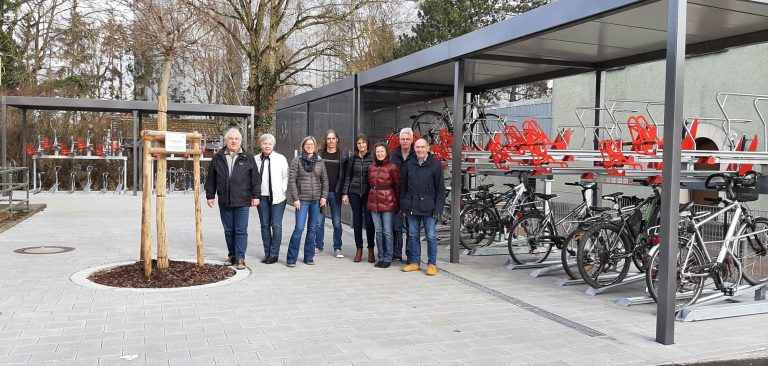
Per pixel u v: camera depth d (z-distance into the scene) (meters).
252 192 7.30
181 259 7.84
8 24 25.36
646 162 7.75
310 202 7.72
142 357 4.14
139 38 21.16
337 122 12.45
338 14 22.02
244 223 7.26
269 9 22.88
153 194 19.05
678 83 4.67
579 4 5.68
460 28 27.00
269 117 22.94
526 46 7.53
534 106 17.41
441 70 9.51
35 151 18.94
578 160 7.82
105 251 8.31
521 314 5.54
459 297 6.15
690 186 6.74
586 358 4.37
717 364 4.36
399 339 4.70
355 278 6.97
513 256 7.79
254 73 22.69
